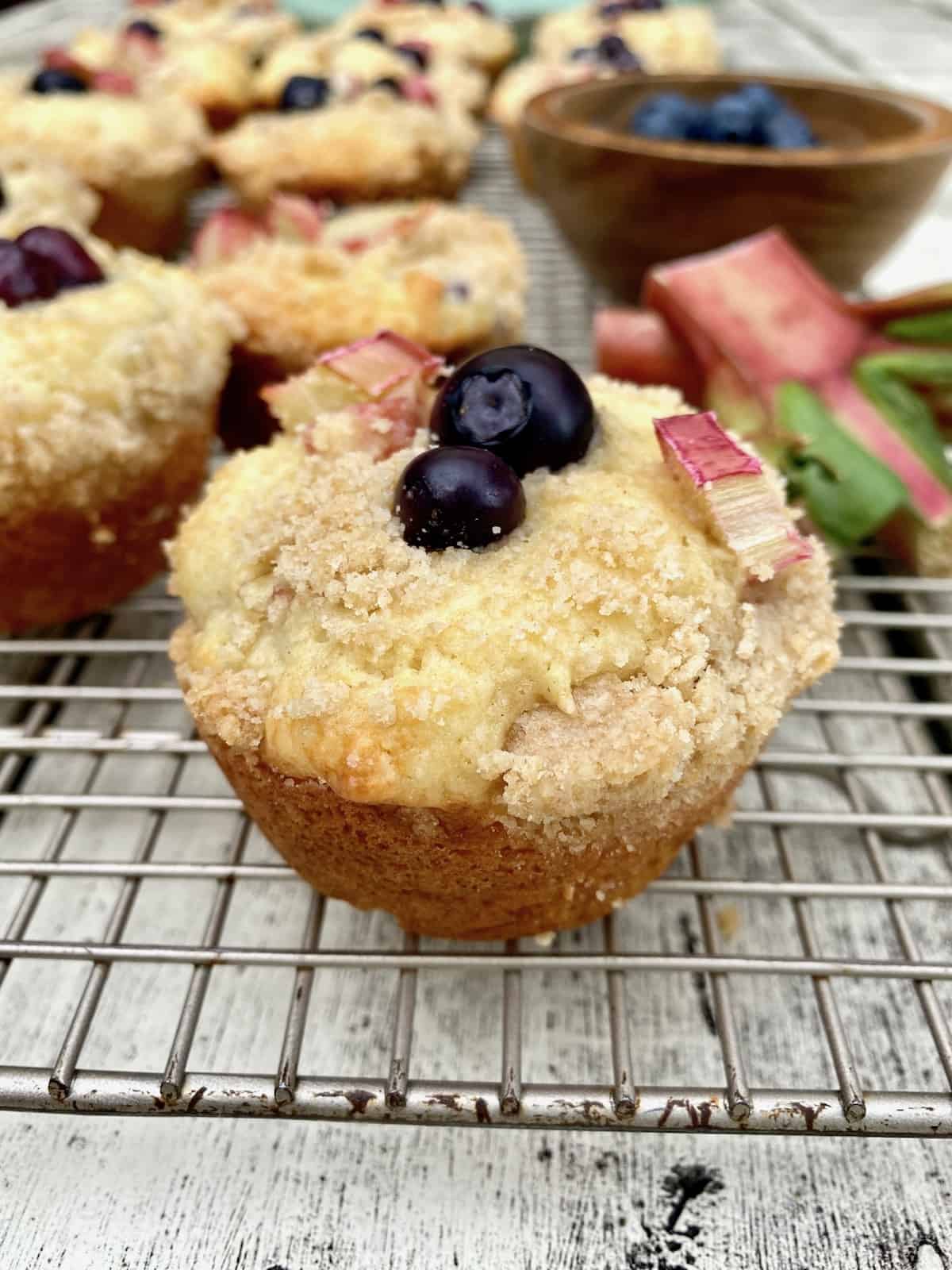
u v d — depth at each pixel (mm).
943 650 171
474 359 120
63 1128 114
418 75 350
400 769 105
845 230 221
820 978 112
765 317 188
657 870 127
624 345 199
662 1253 104
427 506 110
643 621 111
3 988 127
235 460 138
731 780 121
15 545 160
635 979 127
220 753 119
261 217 253
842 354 188
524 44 485
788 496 175
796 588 122
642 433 128
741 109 228
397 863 116
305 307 189
